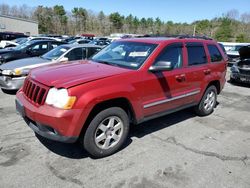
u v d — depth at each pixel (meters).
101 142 3.81
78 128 3.40
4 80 7.03
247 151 4.28
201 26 78.75
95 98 3.45
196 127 5.25
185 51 5.05
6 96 6.92
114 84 3.71
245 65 10.01
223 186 3.28
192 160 3.88
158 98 4.42
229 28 67.69
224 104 7.27
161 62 4.19
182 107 5.11
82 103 3.37
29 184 3.13
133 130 4.91
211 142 4.56
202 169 3.64
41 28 88.75
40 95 3.55
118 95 3.71
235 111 6.61
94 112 3.65
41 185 3.13
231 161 3.91
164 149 4.19
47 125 3.39
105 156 3.86
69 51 8.12
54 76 3.71
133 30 109.38
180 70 4.84
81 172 3.43
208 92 5.81
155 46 4.50
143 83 4.08
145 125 5.19
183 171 3.57
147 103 4.23
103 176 3.37
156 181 3.31
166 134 4.80
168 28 92.75
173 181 3.33
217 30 70.06
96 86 3.53
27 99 3.81
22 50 10.43
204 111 5.88
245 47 10.15
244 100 7.91
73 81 3.46
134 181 3.29
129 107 4.04
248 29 68.00
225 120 5.82
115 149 3.95
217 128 5.28
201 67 5.38
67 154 3.86
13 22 52.84
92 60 4.88
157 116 4.55
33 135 4.43
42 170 3.43
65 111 3.31
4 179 3.20
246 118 6.05
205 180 3.39
